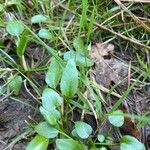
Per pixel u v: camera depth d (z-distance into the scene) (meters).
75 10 0.24
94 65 0.21
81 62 0.19
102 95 0.20
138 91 0.20
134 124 0.18
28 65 0.21
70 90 0.17
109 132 0.18
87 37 0.22
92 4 0.25
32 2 0.24
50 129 0.16
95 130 0.18
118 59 0.22
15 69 0.20
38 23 0.23
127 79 0.21
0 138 0.18
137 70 0.21
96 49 0.22
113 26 0.24
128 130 0.18
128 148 0.16
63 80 0.17
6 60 0.21
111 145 0.17
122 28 0.24
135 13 0.25
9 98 0.19
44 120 0.18
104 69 0.21
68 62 0.17
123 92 0.20
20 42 0.19
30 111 0.19
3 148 0.17
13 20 0.21
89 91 0.19
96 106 0.18
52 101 0.17
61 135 0.17
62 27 0.23
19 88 0.19
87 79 0.19
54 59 0.19
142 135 0.18
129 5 0.25
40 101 0.19
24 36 0.19
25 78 0.20
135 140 0.16
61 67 0.19
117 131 0.18
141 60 0.22
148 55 0.22
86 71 0.20
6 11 0.24
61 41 0.22
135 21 0.23
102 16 0.24
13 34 0.20
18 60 0.21
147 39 0.23
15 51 0.21
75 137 0.17
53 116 0.17
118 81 0.21
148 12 0.25
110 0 0.25
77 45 0.20
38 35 0.22
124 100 0.20
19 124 0.18
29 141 0.18
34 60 0.21
